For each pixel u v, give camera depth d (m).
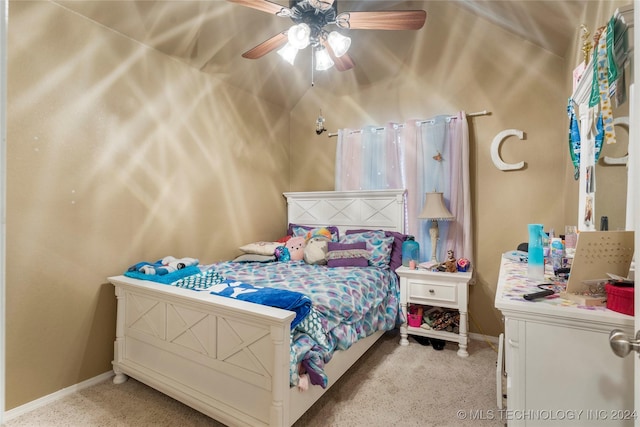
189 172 2.86
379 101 3.50
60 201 2.04
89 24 2.17
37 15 1.93
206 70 2.99
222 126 3.18
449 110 3.14
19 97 1.86
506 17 2.59
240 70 3.20
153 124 2.57
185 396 1.77
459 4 2.88
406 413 1.82
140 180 2.48
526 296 1.08
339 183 3.62
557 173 2.71
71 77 2.09
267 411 1.50
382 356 2.57
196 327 1.78
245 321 1.57
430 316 2.87
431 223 3.08
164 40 2.55
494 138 2.93
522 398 1.03
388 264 3.02
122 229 2.36
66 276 2.06
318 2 1.72
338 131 3.64
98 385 2.15
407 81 3.35
